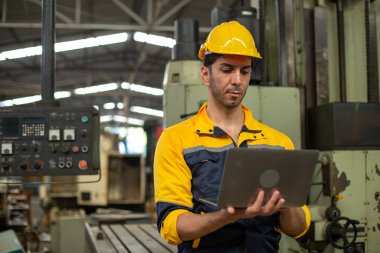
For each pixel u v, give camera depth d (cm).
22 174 218
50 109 218
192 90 287
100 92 1280
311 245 251
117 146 846
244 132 142
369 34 287
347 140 259
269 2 328
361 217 255
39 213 1030
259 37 300
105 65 1118
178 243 133
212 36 140
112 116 1698
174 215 129
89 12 782
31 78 1077
